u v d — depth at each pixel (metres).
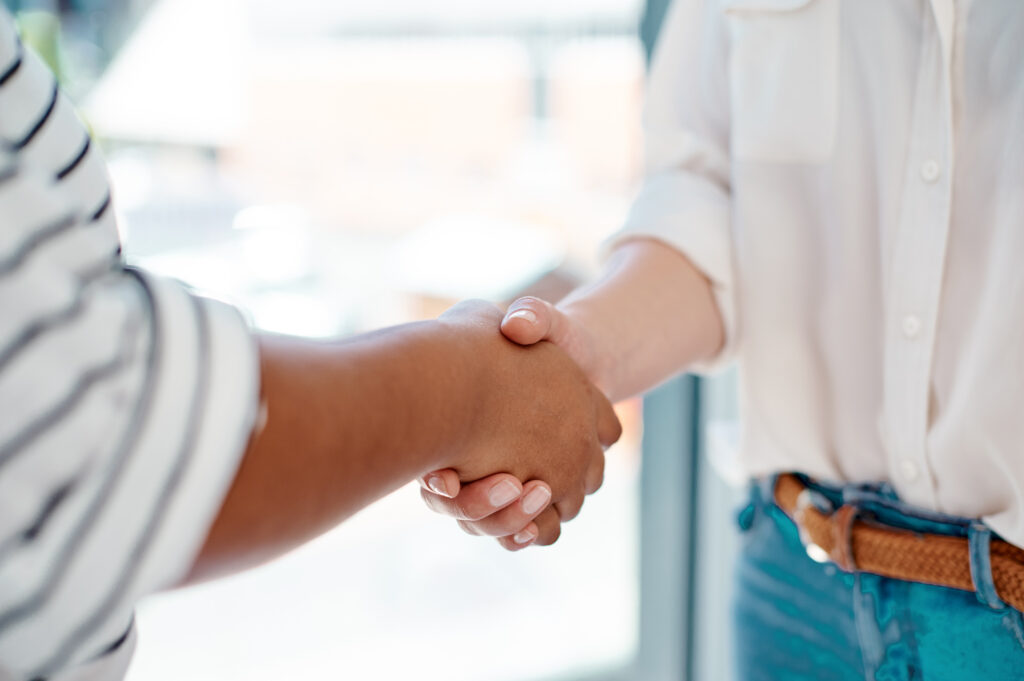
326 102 2.18
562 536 2.27
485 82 2.08
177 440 0.39
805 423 0.75
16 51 0.43
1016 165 0.57
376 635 1.97
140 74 2.05
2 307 0.37
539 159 2.06
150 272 0.45
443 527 2.35
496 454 0.64
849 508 0.69
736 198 0.76
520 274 2.07
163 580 0.40
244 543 0.46
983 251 0.61
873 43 0.65
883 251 0.67
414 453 0.55
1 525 0.37
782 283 0.74
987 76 0.59
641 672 1.82
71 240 0.41
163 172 2.12
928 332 0.63
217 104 2.13
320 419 0.48
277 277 2.20
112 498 0.38
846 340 0.71
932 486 0.66
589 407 0.70
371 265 2.23
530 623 1.99
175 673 1.87
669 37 0.85
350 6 2.12
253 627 2.01
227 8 2.09
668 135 0.85
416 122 2.17
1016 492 0.60
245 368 0.42
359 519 2.39
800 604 0.75
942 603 0.64
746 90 0.73
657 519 1.74
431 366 0.57
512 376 0.64
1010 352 0.58
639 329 0.76
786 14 0.69
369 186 2.22
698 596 1.74
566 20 1.92
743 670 0.82
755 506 0.81
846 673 0.71
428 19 2.09
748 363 0.78
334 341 0.53
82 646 0.39
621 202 1.96
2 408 0.37
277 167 2.20
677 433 1.69
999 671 0.61
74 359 0.38
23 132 0.43
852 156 0.68
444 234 2.18
